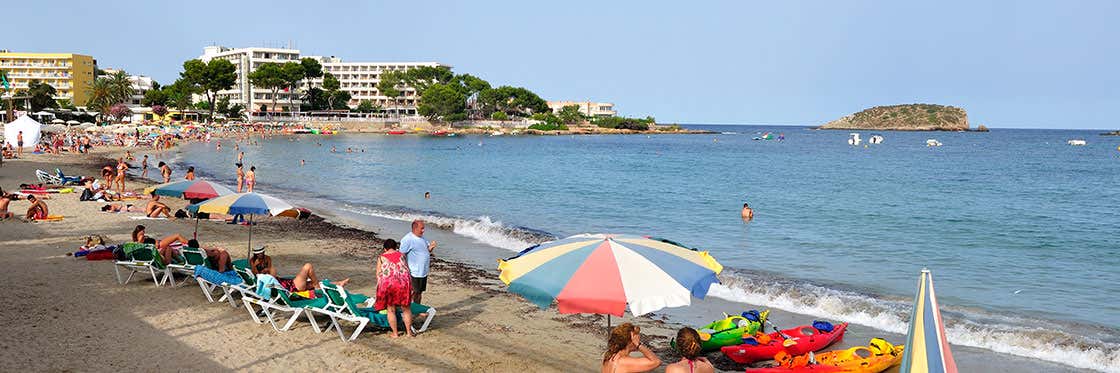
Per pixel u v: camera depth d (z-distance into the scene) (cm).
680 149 12219
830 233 2728
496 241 2388
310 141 11900
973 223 3050
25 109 11956
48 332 1163
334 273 1758
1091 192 4762
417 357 1133
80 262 1664
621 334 872
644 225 2966
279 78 16012
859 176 6203
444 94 17712
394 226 2700
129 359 1062
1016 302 1656
